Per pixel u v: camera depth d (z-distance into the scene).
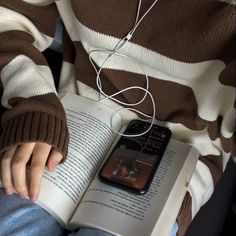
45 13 0.85
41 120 0.67
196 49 0.66
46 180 0.67
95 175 0.72
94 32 0.73
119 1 0.68
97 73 0.80
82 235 0.63
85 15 0.72
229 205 0.93
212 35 0.63
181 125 0.78
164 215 0.65
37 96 0.71
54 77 0.97
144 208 0.65
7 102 0.74
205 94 0.69
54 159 0.67
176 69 0.70
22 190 0.64
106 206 0.66
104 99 0.83
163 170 0.72
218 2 0.62
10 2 0.81
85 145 0.74
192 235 0.80
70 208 0.67
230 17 0.60
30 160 0.67
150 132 0.77
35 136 0.65
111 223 0.63
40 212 0.67
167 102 0.77
